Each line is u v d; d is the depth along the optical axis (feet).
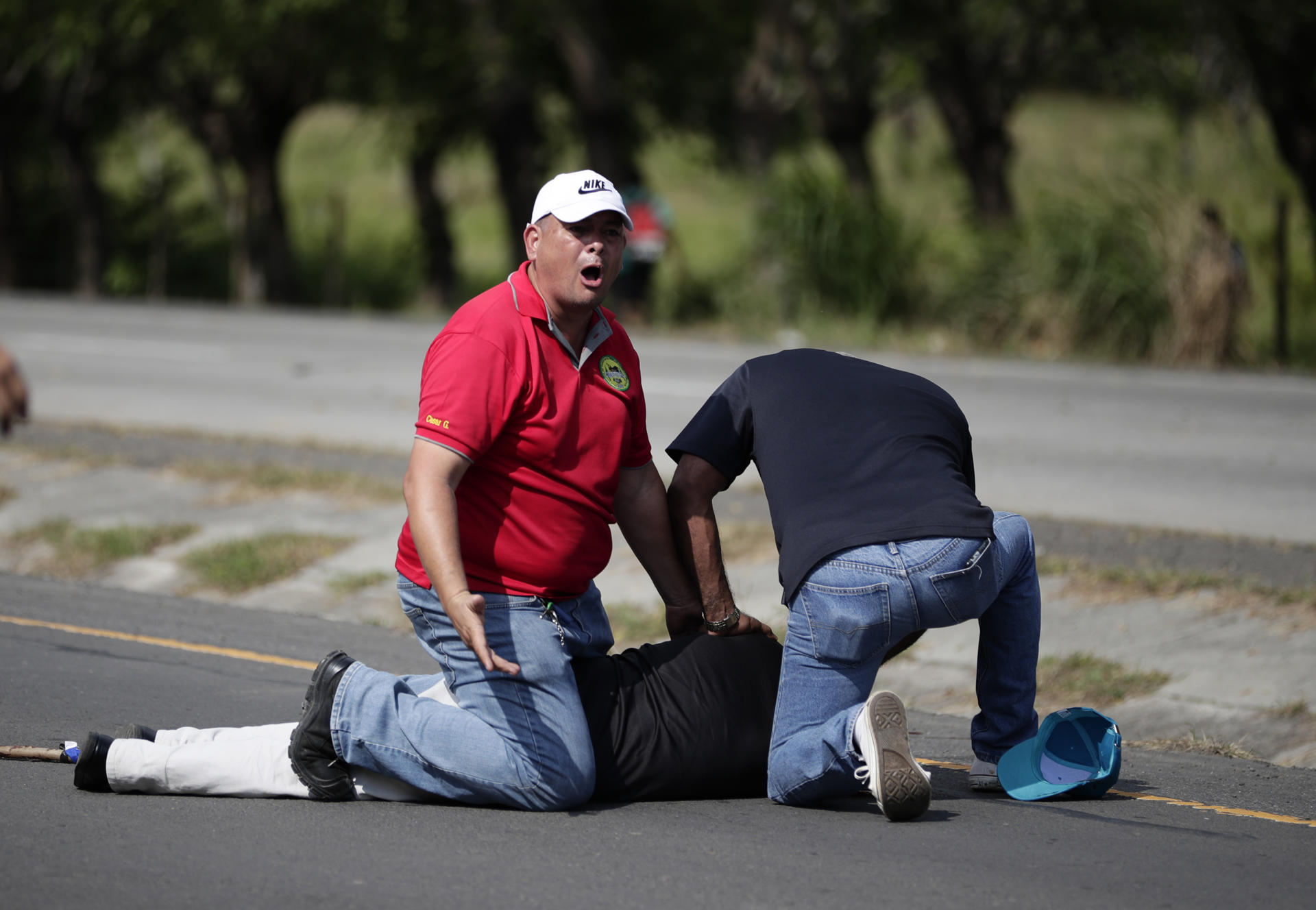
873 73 298.97
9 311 274.98
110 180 456.86
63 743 58.75
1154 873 47.80
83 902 44.29
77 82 348.38
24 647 80.07
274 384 179.32
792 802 54.75
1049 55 288.51
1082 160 391.04
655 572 57.98
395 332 242.58
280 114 343.05
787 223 247.29
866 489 51.90
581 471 53.11
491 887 45.80
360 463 128.77
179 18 317.42
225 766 54.54
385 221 468.34
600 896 45.03
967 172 295.69
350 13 306.96
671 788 55.21
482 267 417.69
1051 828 52.70
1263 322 243.19
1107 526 104.58
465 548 52.65
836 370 54.85
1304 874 48.16
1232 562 94.27
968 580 51.03
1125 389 179.73
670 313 274.77
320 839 50.16
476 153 385.91
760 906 44.37
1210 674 76.54
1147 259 217.77
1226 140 340.80
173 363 198.59
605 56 295.48
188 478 123.24
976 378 188.75
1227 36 260.21
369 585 98.22
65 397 167.73
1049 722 57.41
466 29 315.99
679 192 499.51
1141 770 62.59
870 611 50.90
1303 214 260.62
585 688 55.21
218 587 100.53
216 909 43.83
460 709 53.26
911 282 244.83
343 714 53.36
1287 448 140.05
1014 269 227.61
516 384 51.29
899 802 51.13
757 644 57.57
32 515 117.19
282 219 353.31
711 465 55.93
